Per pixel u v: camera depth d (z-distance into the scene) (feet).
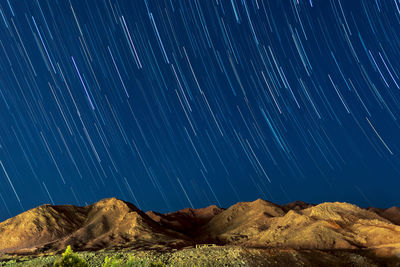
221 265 118.21
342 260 135.13
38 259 138.82
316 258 133.18
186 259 125.70
